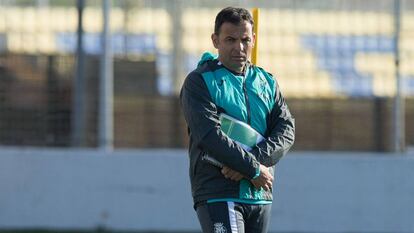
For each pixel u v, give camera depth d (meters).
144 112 37.25
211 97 16.00
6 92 35.00
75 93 34.25
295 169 33.69
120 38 36.84
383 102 36.88
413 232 33.72
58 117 34.88
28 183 33.41
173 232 33.38
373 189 33.78
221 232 15.90
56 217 33.38
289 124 16.64
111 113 33.94
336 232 33.69
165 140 37.34
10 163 33.41
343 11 36.28
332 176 33.75
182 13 36.69
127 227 33.41
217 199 16.06
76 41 34.22
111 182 33.50
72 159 33.50
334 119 37.62
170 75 36.97
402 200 33.78
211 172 16.12
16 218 33.38
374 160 33.78
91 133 34.69
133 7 37.00
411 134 39.62
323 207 33.72
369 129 37.38
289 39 36.12
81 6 34.06
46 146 34.78
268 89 16.56
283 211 33.59
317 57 36.28
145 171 33.56
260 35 35.88
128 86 37.09
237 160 15.52
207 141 15.68
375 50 36.25
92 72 34.97
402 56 36.06
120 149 36.00
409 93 38.16
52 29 36.12
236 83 16.20
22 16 35.84
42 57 35.38
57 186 33.44
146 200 33.47
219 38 16.19
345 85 36.66
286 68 36.31
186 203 33.50
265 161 15.97
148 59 36.91
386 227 33.75
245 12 16.17
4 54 35.25
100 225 33.38
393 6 34.75
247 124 16.14
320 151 37.81
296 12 36.16
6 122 34.97
